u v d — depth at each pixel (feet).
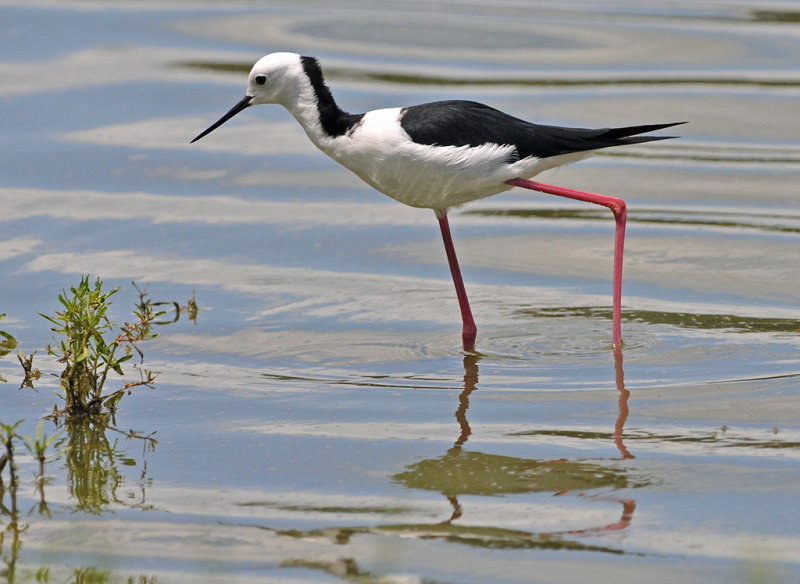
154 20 73.41
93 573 22.68
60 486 26.73
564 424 30.14
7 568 22.89
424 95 60.64
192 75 64.03
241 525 24.73
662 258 44.21
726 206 49.70
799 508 25.14
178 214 48.08
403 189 36.14
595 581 22.21
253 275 42.37
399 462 27.91
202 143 56.29
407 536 24.13
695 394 31.96
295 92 36.65
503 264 44.21
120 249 44.32
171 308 39.11
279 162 54.85
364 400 32.04
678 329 37.42
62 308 38.70
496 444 28.89
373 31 73.77
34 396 32.19
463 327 36.65
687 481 26.55
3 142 54.80
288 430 30.01
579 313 39.22
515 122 35.32
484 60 68.33
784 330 37.04
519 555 23.27
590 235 47.14
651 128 35.70
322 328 37.81
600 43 71.61
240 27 73.10
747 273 42.45
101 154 54.08
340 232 47.06
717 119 59.67
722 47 70.03
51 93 60.59
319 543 23.89
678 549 23.44
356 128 35.63
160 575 22.63
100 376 33.60
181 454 28.55
